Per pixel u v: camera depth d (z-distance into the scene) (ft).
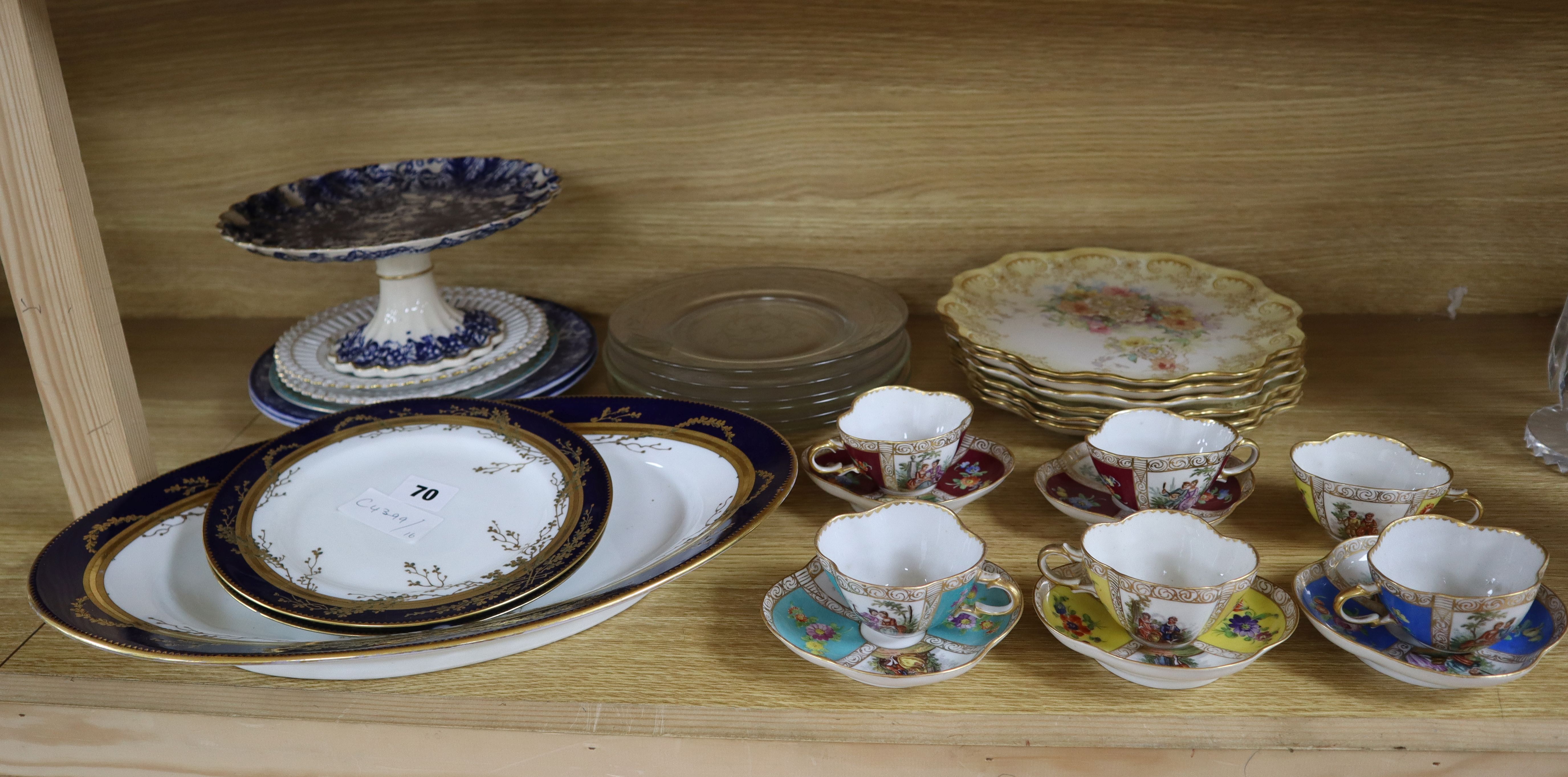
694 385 2.88
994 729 1.91
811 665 2.08
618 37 3.27
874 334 2.99
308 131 3.49
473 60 3.34
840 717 1.94
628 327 3.18
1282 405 2.74
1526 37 3.00
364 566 2.18
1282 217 3.37
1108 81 3.22
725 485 2.46
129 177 3.62
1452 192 3.26
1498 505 2.47
